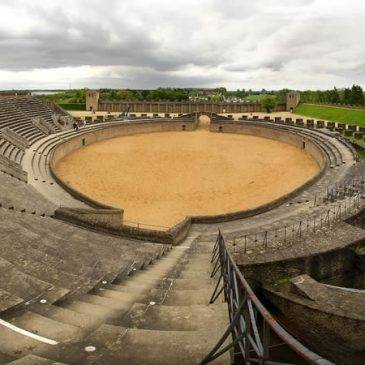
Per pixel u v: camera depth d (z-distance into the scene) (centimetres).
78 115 10688
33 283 1245
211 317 1035
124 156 6438
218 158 6334
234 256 2077
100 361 827
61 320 1058
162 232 2605
